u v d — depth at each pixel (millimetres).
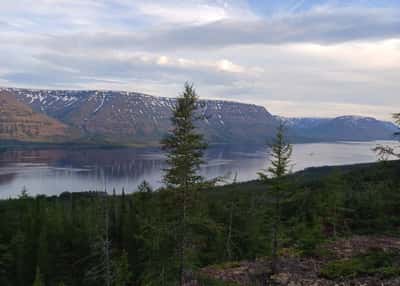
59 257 41062
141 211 35625
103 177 179875
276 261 22781
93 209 52406
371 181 47062
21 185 151375
